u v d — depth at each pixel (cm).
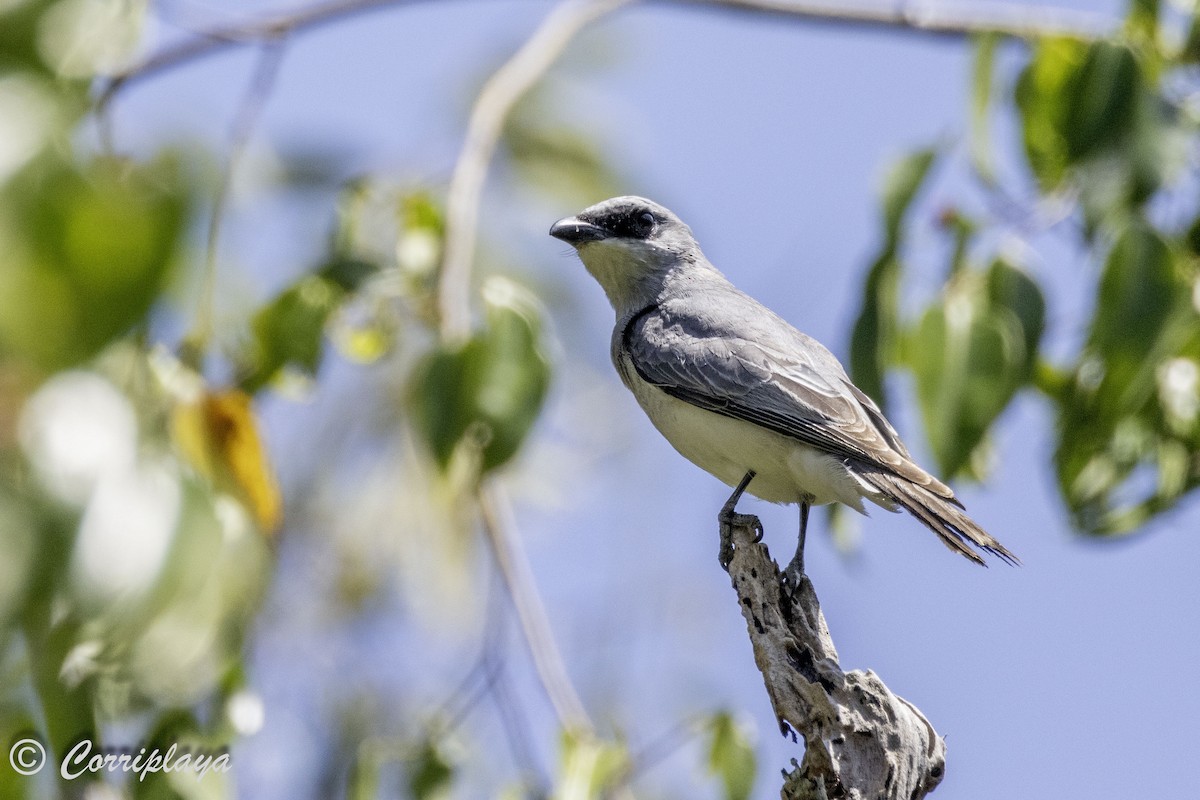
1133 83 1002
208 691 796
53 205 407
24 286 405
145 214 412
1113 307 977
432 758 916
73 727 719
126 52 648
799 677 869
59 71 467
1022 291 1002
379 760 916
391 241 1131
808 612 912
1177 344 1022
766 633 900
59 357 416
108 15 508
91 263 408
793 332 1252
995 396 973
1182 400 1029
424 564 1391
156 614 532
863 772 847
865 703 859
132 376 566
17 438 444
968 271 1017
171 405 764
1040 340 998
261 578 721
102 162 479
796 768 862
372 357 1043
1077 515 1074
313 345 977
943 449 975
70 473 455
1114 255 977
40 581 467
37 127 422
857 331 1028
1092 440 1058
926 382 978
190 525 542
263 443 799
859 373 1029
